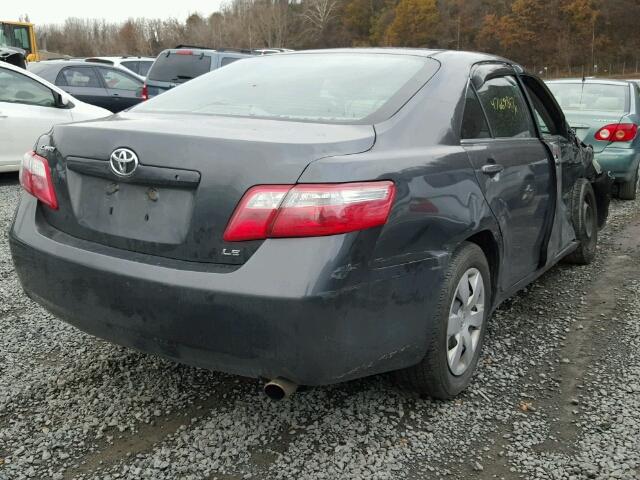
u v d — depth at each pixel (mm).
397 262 2416
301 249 2180
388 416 2830
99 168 2484
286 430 2707
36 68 11734
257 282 2174
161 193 2381
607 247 5742
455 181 2727
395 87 2924
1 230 5801
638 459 2574
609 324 3941
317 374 2270
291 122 2666
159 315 2332
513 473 2482
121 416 2785
